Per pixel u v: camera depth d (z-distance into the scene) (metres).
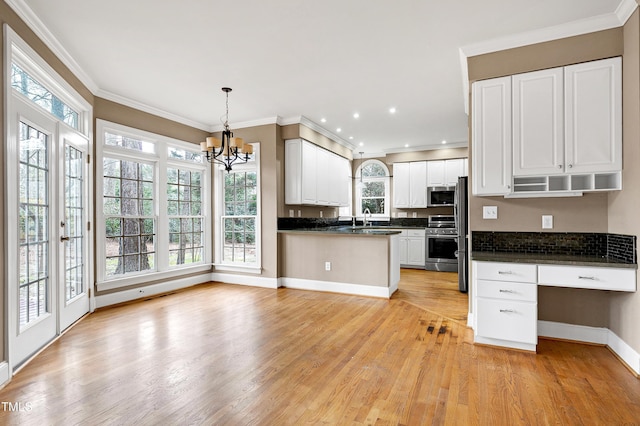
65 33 2.68
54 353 2.66
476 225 3.12
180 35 2.71
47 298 2.89
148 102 4.34
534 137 2.68
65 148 3.13
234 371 2.37
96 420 1.80
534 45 2.68
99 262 3.92
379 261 4.52
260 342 2.91
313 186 5.52
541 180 2.87
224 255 5.53
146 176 4.55
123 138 4.25
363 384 2.19
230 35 2.71
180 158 5.06
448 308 3.97
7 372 2.19
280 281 5.16
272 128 5.03
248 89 3.88
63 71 3.03
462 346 2.81
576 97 2.56
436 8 2.34
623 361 2.46
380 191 7.80
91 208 3.75
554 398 2.00
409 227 7.13
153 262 4.64
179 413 1.86
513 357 2.57
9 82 2.23
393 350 2.74
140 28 2.61
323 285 4.87
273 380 2.24
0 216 2.18
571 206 2.84
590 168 2.52
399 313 3.79
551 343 2.84
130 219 4.34
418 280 5.66
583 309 2.84
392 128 5.63
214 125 5.47
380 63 3.21
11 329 2.29
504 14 2.41
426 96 4.11
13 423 1.77
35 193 2.70
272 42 2.82
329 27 2.59
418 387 2.14
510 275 2.64
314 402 1.98
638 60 2.20
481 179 2.84
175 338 3.00
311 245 4.97
